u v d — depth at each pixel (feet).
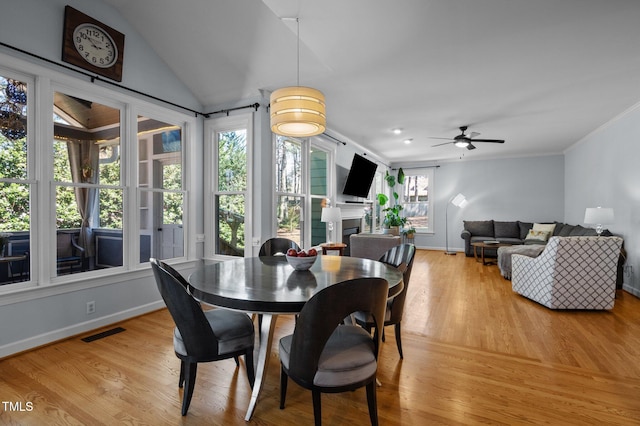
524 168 25.41
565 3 7.11
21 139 7.97
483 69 10.44
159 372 7.07
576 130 17.92
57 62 8.46
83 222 9.30
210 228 13.20
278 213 13.92
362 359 4.89
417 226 29.53
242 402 6.04
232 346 5.74
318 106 7.11
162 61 11.41
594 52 9.25
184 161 12.56
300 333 4.58
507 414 5.66
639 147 13.51
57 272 8.72
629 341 8.81
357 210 21.91
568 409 5.79
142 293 10.86
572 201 22.29
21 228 8.02
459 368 7.32
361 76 11.05
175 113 11.91
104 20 9.51
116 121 10.11
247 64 10.82
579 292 11.30
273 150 12.79
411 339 8.97
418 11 7.51
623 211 14.84
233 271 7.06
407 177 29.86
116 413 5.66
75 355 7.84
